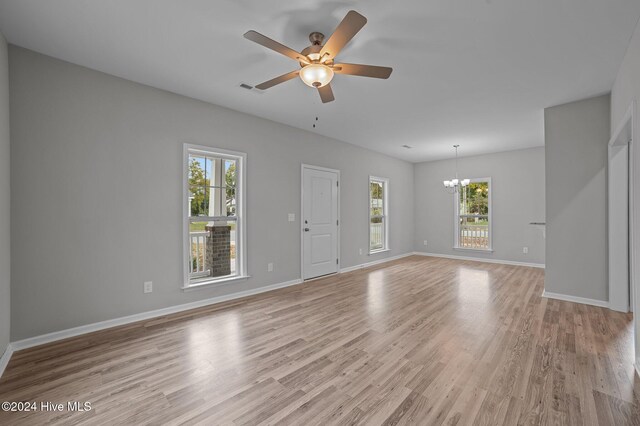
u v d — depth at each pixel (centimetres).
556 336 275
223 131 388
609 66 286
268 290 437
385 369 219
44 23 221
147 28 228
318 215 521
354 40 242
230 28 228
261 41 191
